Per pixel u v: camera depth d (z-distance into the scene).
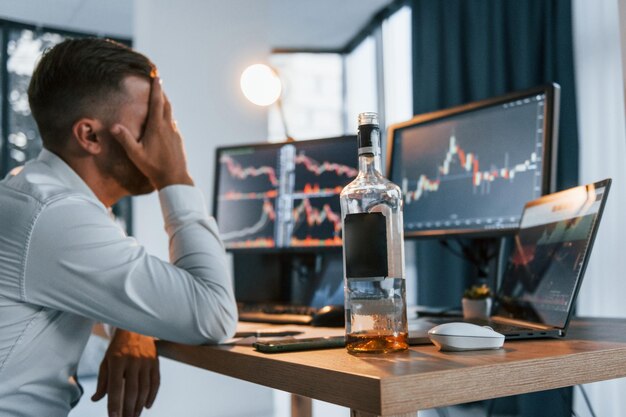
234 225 1.79
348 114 5.60
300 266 1.65
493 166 1.49
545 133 1.38
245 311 1.56
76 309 0.98
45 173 1.06
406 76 4.62
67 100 1.08
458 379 0.66
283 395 4.04
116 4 4.60
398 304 0.82
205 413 3.26
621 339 0.90
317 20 4.94
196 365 1.02
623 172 2.71
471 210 1.52
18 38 4.94
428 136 1.65
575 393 2.84
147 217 3.24
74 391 1.10
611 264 2.74
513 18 3.39
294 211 1.69
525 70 3.27
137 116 1.12
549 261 1.07
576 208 1.04
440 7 3.94
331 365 0.72
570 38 3.00
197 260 1.07
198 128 3.40
